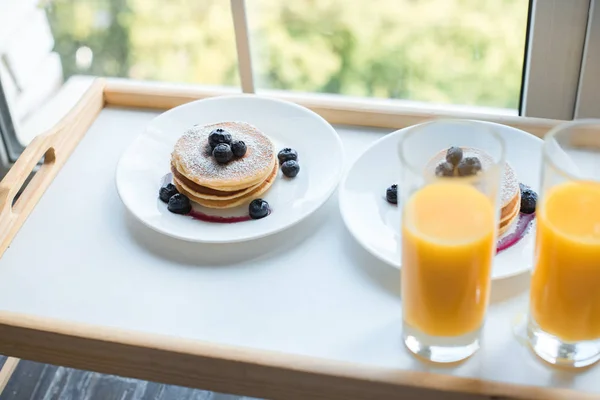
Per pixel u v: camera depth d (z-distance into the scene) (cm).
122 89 115
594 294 67
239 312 81
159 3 123
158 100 114
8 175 94
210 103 108
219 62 123
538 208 69
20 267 88
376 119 107
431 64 115
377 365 74
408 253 68
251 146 97
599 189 65
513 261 82
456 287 68
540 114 110
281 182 97
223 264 87
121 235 92
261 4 114
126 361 80
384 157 96
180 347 77
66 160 105
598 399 69
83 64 137
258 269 86
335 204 94
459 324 71
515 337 76
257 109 107
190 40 123
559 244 66
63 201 98
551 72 105
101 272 87
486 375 73
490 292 80
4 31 138
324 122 103
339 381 74
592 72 102
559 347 72
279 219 91
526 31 105
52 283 86
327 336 78
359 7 112
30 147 98
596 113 107
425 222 66
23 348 82
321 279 84
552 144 69
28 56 138
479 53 111
